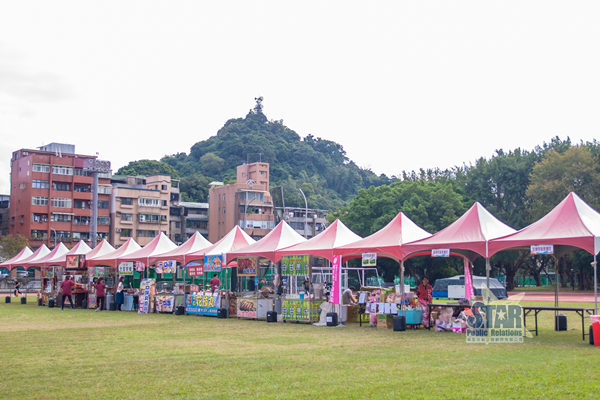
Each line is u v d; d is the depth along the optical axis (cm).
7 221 8412
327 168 14675
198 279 3453
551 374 901
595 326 1267
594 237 1402
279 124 15925
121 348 1275
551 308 1441
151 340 1435
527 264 6644
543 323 1891
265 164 9731
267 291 2241
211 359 1096
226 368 991
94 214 6216
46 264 3406
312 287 2031
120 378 907
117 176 9612
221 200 9188
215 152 14075
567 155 4941
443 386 818
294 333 1608
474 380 859
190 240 2702
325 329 1736
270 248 2158
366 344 1329
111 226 8394
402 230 1847
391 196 5212
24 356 1156
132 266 2823
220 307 2272
